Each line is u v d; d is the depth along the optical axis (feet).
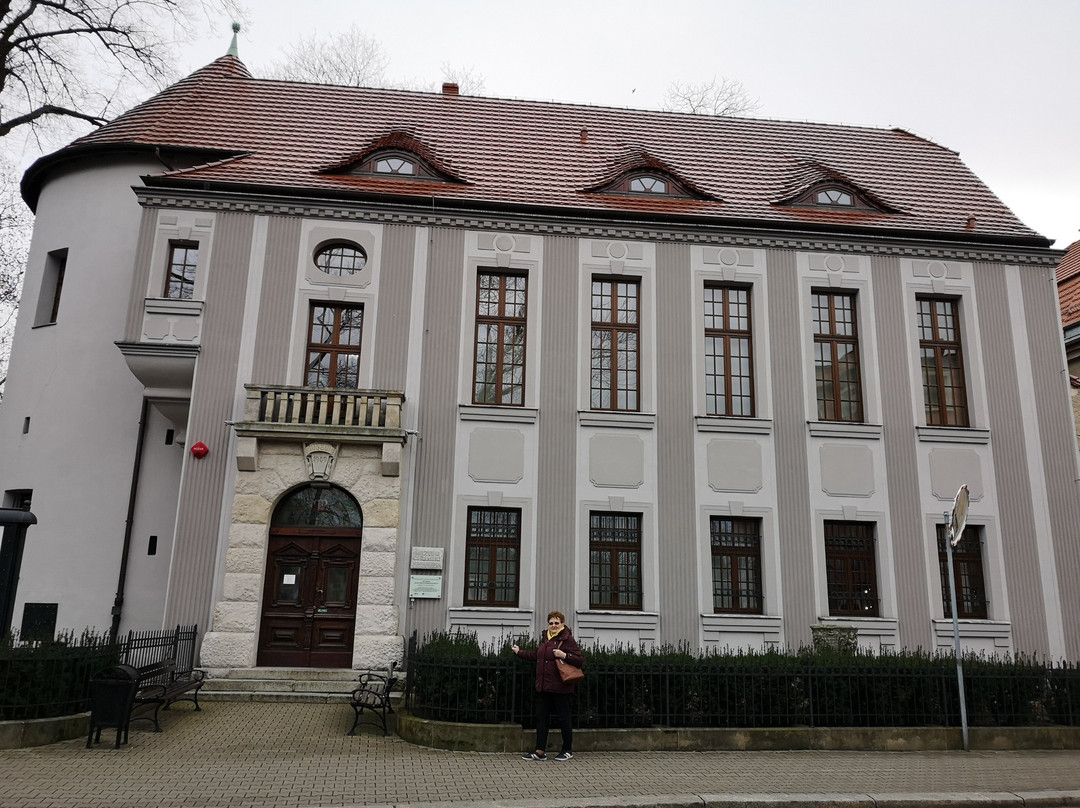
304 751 31.32
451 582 49.16
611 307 55.93
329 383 52.21
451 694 33.32
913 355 56.49
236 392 50.21
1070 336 77.71
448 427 51.49
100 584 53.01
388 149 58.70
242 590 46.39
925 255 58.39
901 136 76.38
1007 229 61.62
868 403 55.36
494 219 55.11
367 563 47.44
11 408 58.85
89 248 58.80
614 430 52.95
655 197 60.39
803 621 51.29
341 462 48.70
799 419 54.54
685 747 33.12
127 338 50.34
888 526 53.26
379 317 52.65
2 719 30.91
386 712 38.11
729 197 62.23
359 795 25.23
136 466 54.39
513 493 51.08
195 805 23.76
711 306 56.95
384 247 53.93
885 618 51.62
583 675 31.27
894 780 29.09
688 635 50.31
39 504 54.95
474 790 26.08
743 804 25.77
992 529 53.98
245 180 54.29
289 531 48.47
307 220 53.78
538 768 29.35
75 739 32.17
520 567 50.21
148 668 34.55
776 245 57.31
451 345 52.85
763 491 53.06
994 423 55.93
